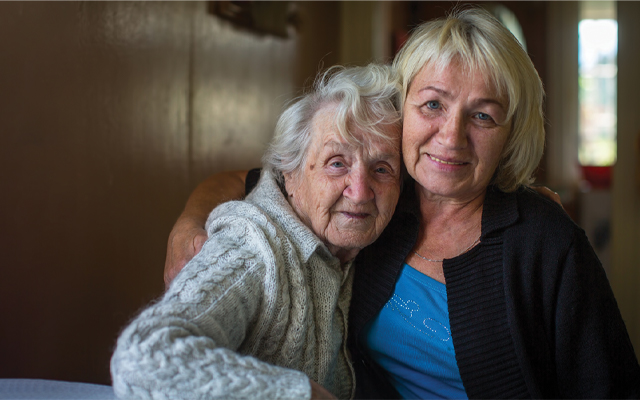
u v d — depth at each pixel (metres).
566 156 5.18
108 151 1.85
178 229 1.32
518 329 1.10
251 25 2.83
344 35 4.16
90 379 1.78
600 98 5.60
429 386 1.26
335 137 1.10
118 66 1.89
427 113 1.11
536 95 1.13
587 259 1.11
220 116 2.59
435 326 1.20
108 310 1.86
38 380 1.11
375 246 1.28
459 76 1.06
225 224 1.12
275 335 1.04
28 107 1.53
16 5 1.49
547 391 1.17
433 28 1.12
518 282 1.12
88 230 1.76
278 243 1.07
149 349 0.79
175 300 0.91
